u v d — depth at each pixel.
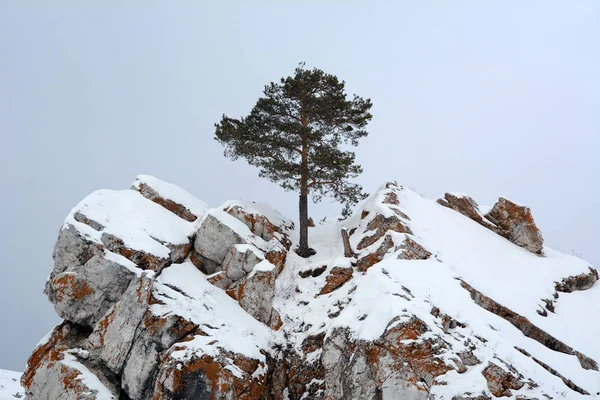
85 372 20.30
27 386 21.06
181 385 19.31
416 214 29.28
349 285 24.38
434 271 23.25
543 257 29.44
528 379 17.73
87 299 21.59
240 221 27.94
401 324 18.31
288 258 27.98
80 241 22.31
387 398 17.41
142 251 22.83
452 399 16.61
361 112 29.38
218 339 20.61
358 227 29.19
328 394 19.19
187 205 28.33
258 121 29.53
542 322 22.78
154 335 20.67
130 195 26.56
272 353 22.28
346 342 19.56
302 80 28.98
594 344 22.47
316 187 29.34
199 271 25.66
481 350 18.47
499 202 31.48
